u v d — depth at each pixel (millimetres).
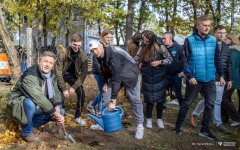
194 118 3564
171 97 5227
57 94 2857
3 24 6098
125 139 2926
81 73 3346
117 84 2596
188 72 2936
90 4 8312
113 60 2529
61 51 3109
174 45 4156
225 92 3604
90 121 3576
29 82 2480
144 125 3557
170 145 2809
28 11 7977
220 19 12164
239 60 3613
